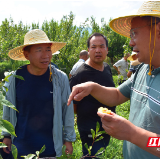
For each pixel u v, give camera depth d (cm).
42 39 176
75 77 245
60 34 1162
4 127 79
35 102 179
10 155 181
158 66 129
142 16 124
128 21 158
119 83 670
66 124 196
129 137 109
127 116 455
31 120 180
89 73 240
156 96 121
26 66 190
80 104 237
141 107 134
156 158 121
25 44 169
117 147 308
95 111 231
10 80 179
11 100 178
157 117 118
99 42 235
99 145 229
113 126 110
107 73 258
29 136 179
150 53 125
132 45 137
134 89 149
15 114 185
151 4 121
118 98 170
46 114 182
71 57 1023
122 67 675
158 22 118
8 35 1155
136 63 523
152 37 121
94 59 239
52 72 187
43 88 181
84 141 239
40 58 174
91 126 230
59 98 186
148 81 132
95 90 164
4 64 1154
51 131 186
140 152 130
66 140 192
